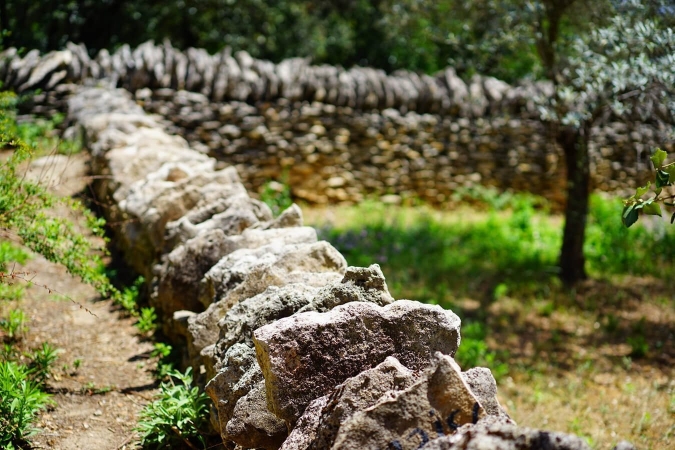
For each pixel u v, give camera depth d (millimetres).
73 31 13570
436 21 7789
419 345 2582
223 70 10016
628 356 6059
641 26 4695
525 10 6703
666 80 4594
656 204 2660
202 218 4840
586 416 4883
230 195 5027
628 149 11562
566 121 5918
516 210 10812
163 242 4773
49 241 3818
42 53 12672
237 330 3170
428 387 2135
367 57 16297
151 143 6703
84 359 4285
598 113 7070
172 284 4289
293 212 4461
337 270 3562
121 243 5855
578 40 5598
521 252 8820
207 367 3404
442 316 2600
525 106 11008
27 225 3803
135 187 5684
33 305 4965
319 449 2268
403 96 10883
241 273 3795
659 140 5777
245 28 15344
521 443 1781
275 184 10164
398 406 2117
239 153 10086
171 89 9758
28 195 3820
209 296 3990
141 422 3418
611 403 5141
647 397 5211
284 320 2590
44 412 3637
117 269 5711
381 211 10266
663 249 8875
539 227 9734
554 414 4910
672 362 5934
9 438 3244
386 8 10094
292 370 2512
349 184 10781
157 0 14273
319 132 10461
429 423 2098
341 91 10562
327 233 8438
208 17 15148
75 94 9047
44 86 9000
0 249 5199
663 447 4441
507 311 6984
